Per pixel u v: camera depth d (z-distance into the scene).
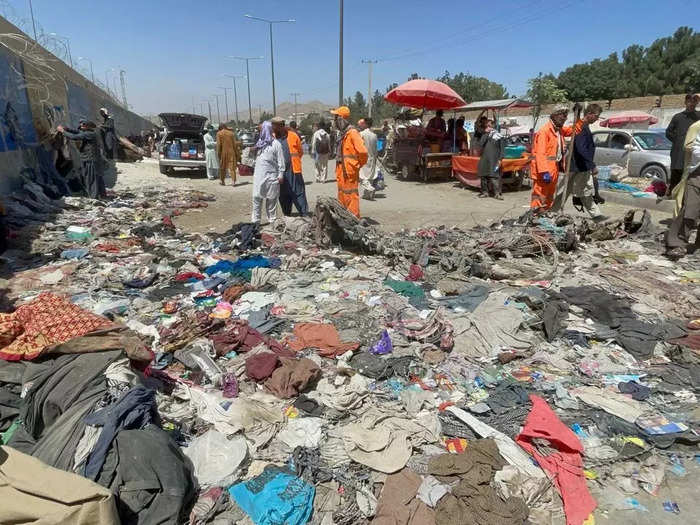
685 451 3.17
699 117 8.62
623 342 4.41
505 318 4.70
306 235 7.84
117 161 19.41
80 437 2.65
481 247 6.73
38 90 12.82
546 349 4.38
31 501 2.16
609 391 3.75
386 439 3.15
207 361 4.03
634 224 8.07
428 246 6.77
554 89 30.33
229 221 9.96
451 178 16.22
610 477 2.94
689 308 5.08
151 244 7.71
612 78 44.84
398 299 5.34
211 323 4.66
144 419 2.80
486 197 12.76
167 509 2.45
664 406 3.57
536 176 8.02
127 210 10.30
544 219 7.54
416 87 14.69
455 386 3.86
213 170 16.14
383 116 54.88
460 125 15.58
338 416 3.43
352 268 6.52
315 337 4.48
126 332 3.81
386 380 3.93
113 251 7.24
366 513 2.65
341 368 3.93
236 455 2.99
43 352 3.33
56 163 12.32
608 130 14.02
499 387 3.81
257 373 3.83
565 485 2.82
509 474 2.88
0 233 6.99
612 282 5.79
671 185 9.24
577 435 3.28
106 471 2.51
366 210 10.95
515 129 23.48
